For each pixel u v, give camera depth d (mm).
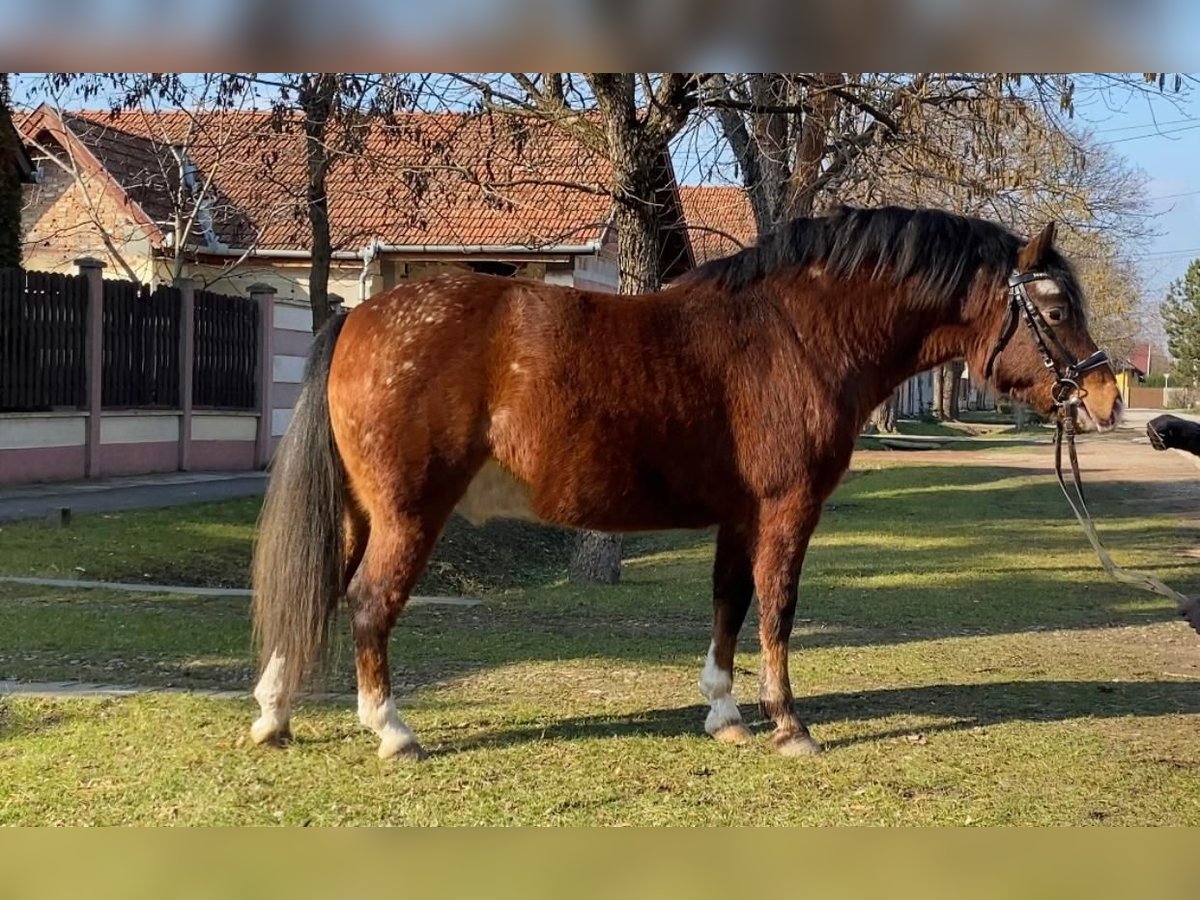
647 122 10312
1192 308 80438
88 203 20359
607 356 5078
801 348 5344
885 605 9953
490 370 4996
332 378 5094
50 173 22453
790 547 5305
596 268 21938
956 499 20172
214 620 8102
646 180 10414
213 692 6031
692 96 10234
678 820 4375
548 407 4988
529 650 7523
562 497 5109
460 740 5355
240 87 10539
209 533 11992
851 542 14648
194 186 21250
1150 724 5883
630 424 5074
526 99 11312
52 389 14930
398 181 13531
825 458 5324
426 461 4941
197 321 17625
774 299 5398
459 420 4961
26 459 14516
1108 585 11242
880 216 5500
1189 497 20766
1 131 16500
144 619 7977
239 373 18719
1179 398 80750
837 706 6191
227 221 20844
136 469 16484
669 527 5363
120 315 16109
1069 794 4754
